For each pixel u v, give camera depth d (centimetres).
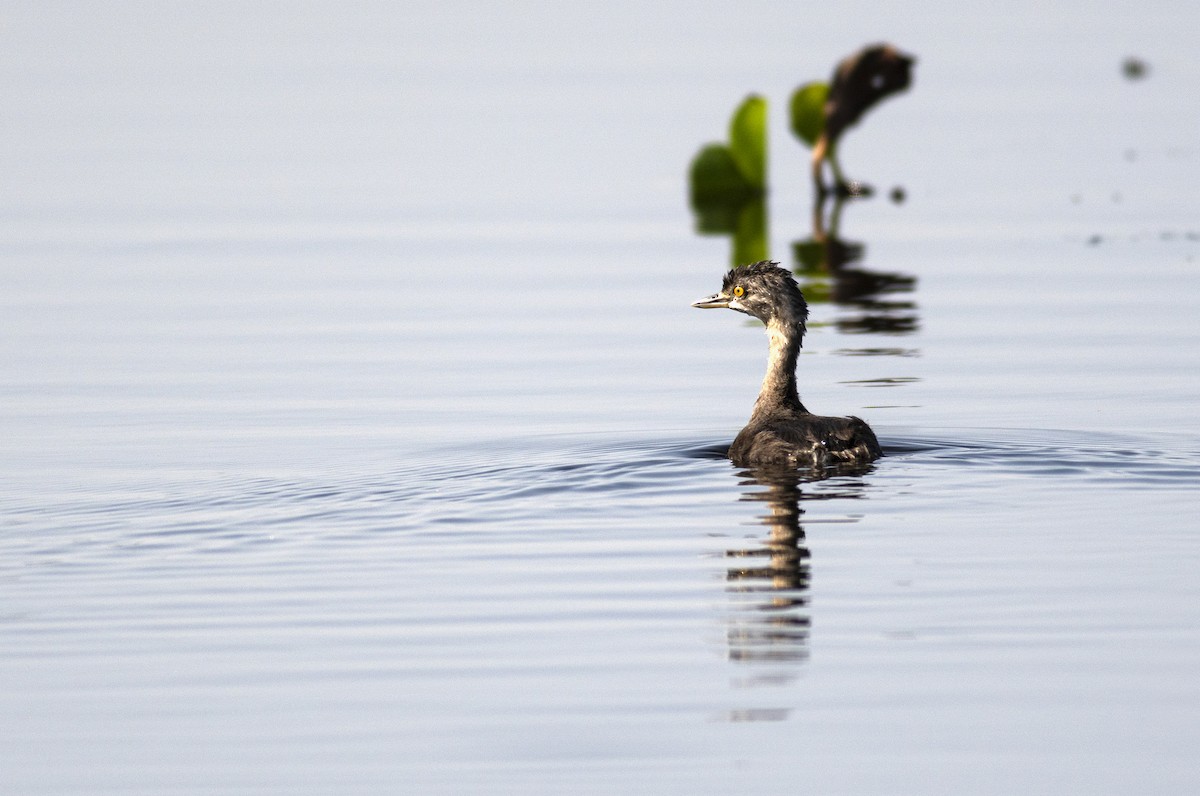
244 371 2088
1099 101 4166
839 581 1266
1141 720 1041
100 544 1396
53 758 1019
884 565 1295
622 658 1141
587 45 4947
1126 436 1683
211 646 1176
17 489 1582
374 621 1213
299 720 1062
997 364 2055
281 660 1150
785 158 3847
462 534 1397
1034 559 1300
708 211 3198
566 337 2261
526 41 5047
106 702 1092
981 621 1188
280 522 1445
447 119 3972
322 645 1174
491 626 1198
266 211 3103
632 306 2441
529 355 2162
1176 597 1222
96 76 4534
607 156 3631
